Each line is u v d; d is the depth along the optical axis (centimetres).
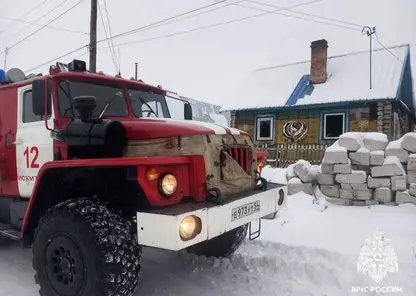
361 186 586
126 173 259
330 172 615
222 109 1555
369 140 601
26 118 365
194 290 316
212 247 390
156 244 236
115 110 375
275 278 338
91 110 298
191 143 282
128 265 252
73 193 317
